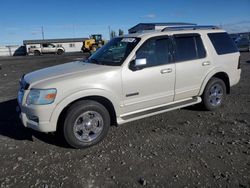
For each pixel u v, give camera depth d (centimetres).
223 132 524
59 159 433
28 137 523
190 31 603
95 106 468
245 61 1705
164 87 548
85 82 462
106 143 487
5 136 533
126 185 358
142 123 581
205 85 617
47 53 5075
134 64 504
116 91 490
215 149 453
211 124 568
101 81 474
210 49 621
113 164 412
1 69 1920
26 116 468
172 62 558
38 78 471
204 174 378
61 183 366
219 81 642
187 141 488
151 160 421
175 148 461
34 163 422
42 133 537
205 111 651
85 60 595
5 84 1169
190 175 377
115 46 565
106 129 487
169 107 569
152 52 535
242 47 2608
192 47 594
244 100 741
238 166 396
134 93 512
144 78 518
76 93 453
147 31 577
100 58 561
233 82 675
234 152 440
